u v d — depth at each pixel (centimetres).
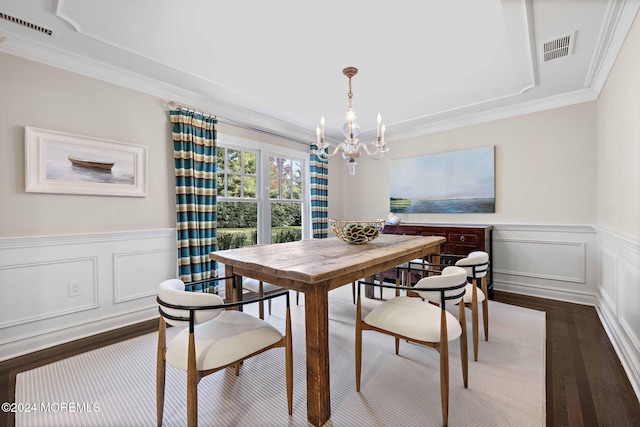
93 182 245
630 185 192
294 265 148
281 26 195
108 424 141
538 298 326
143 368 191
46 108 223
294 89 294
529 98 317
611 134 242
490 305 303
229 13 182
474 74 261
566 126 314
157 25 194
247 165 377
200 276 305
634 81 182
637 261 174
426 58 234
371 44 215
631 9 175
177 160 293
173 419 144
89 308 243
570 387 167
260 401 158
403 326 150
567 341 222
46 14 182
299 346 222
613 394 161
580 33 202
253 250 198
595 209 299
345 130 236
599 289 284
